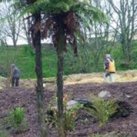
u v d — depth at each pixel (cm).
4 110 1611
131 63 4997
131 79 3322
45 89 1822
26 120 1426
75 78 3347
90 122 1331
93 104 1345
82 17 1016
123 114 1343
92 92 1669
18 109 1409
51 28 1022
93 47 4719
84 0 990
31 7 980
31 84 3159
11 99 1722
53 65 5125
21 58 5294
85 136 1225
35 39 1030
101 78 3347
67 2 972
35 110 1556
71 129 1266
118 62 5031
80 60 4653
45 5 967
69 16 998
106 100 1416
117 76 3509
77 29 1022
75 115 1321
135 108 1414
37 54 1034
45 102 1608
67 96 1523
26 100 1686
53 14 1009
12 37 4931
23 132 1354
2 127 1388
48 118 1295
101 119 1301
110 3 4662
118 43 5247
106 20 1014
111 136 1170
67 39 1036
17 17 1009
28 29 1032
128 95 1579
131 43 5128
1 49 4881
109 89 1683
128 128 1227
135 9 4931
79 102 1402
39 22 1012
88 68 4672
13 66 2862
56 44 1036
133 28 5016
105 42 4778
